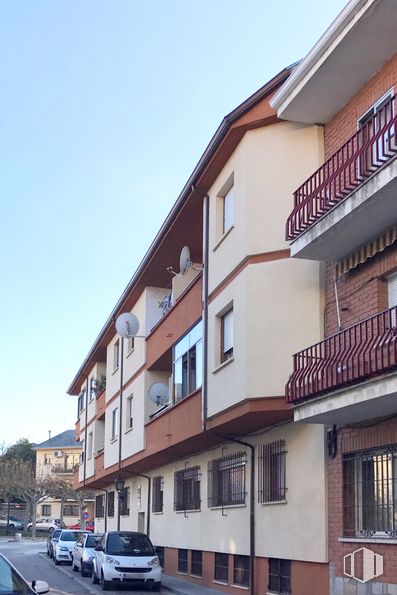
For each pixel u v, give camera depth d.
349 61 13.19
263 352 14.73
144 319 27.61
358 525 12.98
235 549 18.23
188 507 23.16
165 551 26.03
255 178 15.59
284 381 14.41
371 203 11.62
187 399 19.25
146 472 30.00
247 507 17.55
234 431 17.22
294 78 14.05
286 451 15.48
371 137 12.27
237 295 15.71
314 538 14.04
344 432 13.46
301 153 15.23
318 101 14.42
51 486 69.44
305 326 14.48
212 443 19.91
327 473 13.98
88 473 39.25
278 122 15.58
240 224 15.80
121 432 30.11
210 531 20.58
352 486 13.27
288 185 15.21
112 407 33.31
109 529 38.84
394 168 10.95
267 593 15.95
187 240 22.97
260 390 14.59
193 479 23.00
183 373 20.80
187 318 20.45
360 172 12.05
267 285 14.98
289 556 14.93
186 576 23.22
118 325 26.53
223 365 16.25
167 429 21.41
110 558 22.05
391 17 12.08
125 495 34.75
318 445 14.30
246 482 17.77
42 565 33.50
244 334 15.09
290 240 14.38
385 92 13.10
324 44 13.04
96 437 38.44
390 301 12.70
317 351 13.86
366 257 13.11
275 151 15.51
